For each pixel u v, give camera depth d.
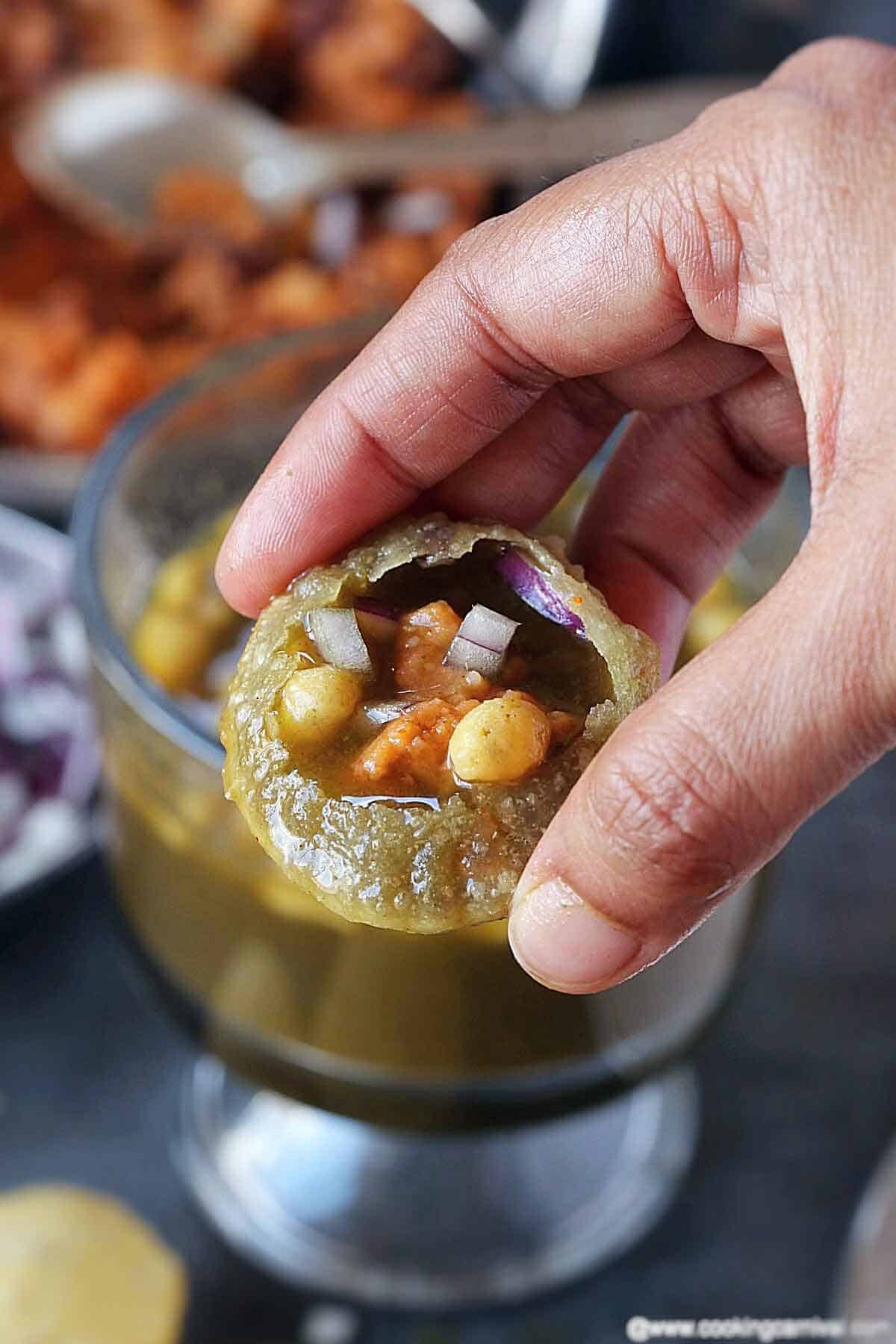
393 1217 0.41
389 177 0.58
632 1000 0.34
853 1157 0.42
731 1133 0.42
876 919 0.45
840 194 0.27
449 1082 0.35
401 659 0.28
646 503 0.33
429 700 0.28
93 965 0.44
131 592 0.37
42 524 0.53
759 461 0.33
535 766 0.27
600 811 0.26
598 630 0.28
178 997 0.37
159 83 0.60
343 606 0.29
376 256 0.57
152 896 0.35
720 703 0.25
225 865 0.33
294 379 0.37
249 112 0.60
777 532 0.36
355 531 0.30
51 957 0.44
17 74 0.61
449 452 0.31
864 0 0.64
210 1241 0.41
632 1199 0.42
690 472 0.33
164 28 0.62
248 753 0.28
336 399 0.30
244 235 0.59
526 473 0.32
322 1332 0.40
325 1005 0.34
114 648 0.33
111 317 0.58
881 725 0.26
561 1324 0.40
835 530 0.26
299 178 0.59
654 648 0.28
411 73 0.63
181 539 0.38
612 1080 0.36
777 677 0.25
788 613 0.25
